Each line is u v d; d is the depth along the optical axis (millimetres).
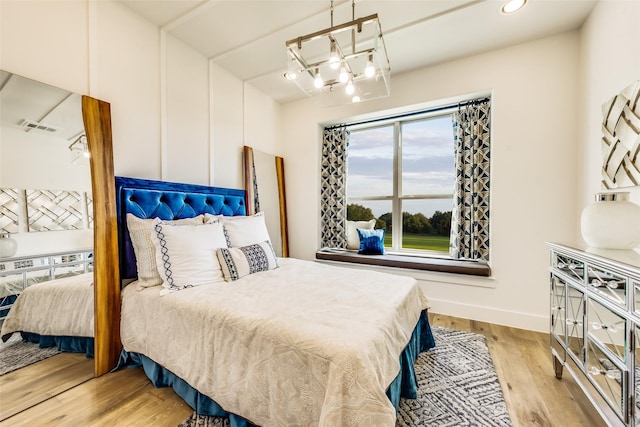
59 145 1608
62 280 1655
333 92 2289
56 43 1614
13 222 1467
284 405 1086
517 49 2459
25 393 1500
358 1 1918
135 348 1671
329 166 3701
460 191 2926
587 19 2088
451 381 1674
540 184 2402
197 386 1348
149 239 1819
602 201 1457
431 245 3328
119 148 1931
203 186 2523
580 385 1394
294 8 2004
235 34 2307
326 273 2090
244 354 1218
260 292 1623
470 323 2586
